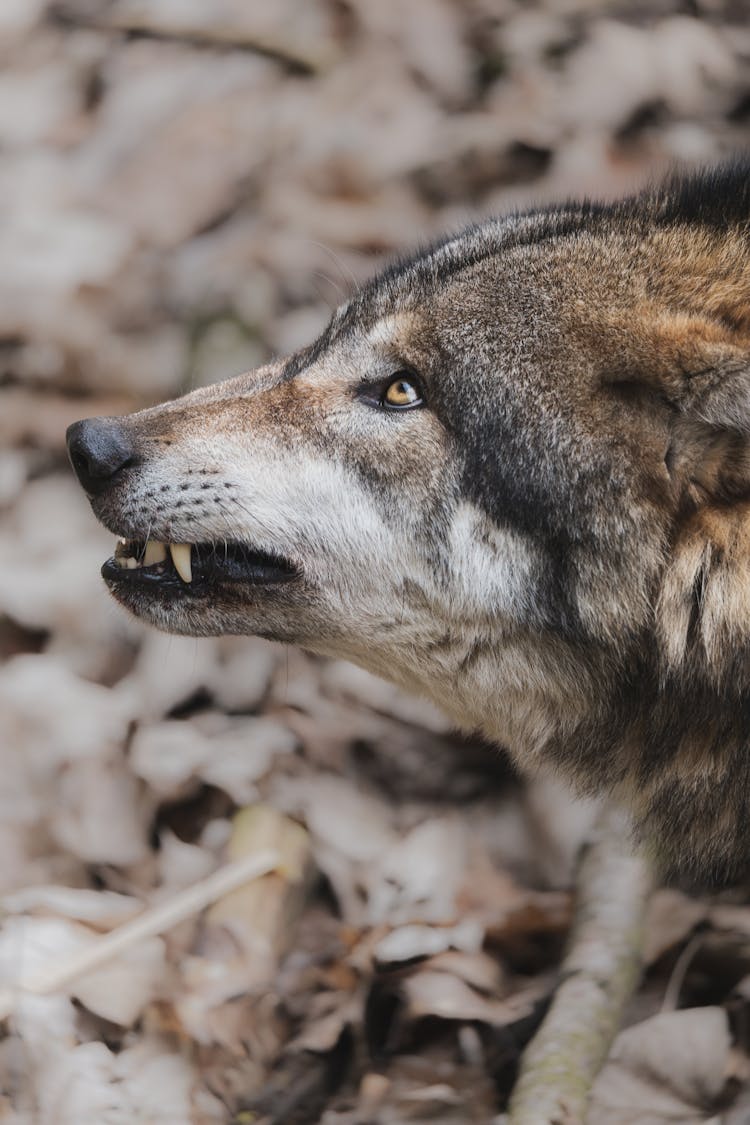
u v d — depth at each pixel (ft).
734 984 28.55
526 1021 27.73
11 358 46.06
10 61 57.00
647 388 24.00
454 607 26.02
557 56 51.08
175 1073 26.22
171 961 28.50
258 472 26.61
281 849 31.01
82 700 35.40
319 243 43.73
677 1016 26.43
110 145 52.54
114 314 47.03
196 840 32.53
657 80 49.03
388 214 47.83
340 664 37.01
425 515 25.84
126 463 26.89
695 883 29.96
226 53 54.29
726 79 49.55
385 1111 26.21
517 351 25.05
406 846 32.04
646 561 24.39
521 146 48.29
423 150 49.19
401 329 26.08
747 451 23.45
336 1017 27.91
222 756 33.94
